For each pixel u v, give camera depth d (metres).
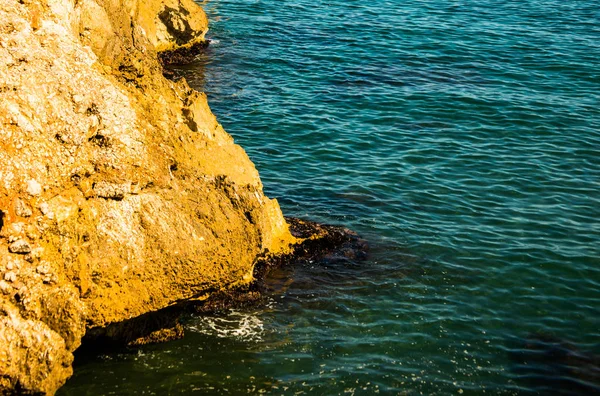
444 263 16.75
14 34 11.96
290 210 18.97
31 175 11.44
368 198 19.86
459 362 13.59
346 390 12.75
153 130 13.73
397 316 14.81
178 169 13.92
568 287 15.98
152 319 13.58
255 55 32.75
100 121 12.55
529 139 23.92
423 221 18.69
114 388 12.59
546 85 28.81
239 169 15.30
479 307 15.22
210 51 33.16
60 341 11.38
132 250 12.66
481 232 18.17
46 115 11.87
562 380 13.24
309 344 13.91
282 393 12.65
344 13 39.72
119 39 15.40
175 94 15.64
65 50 12.52
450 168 21.77
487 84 28.86
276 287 15.53
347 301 15.24
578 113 25.98
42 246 11.38
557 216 19.08
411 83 28.95
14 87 11.66
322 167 21.69
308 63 31.66
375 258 16.86
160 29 32.03
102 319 12.34
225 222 13.99
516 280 16.19
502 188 20.58
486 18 38.28
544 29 36.25
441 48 33.47
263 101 26.97
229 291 14.92
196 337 13.94
